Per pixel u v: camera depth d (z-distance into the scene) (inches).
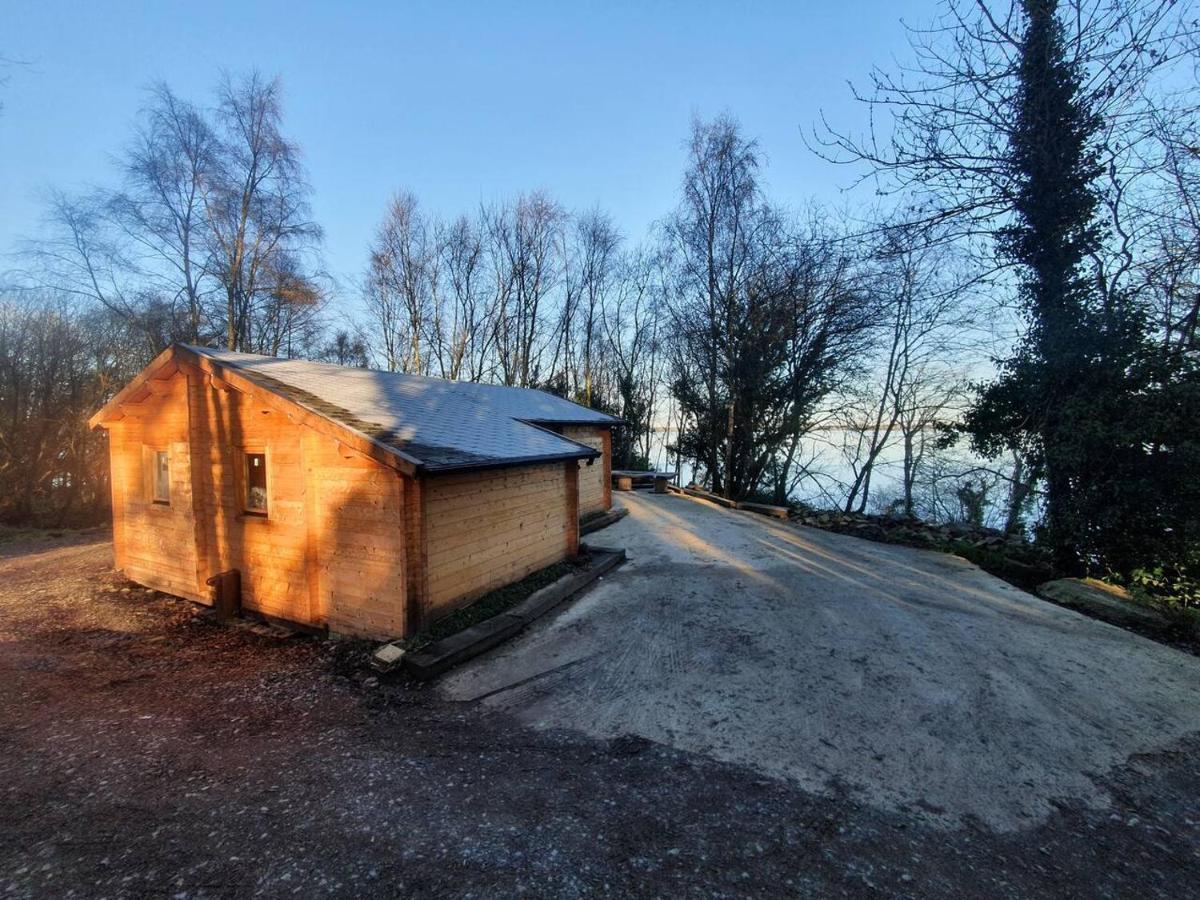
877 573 323.3
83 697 182.2
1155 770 135.9
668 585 293.6
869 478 717.9
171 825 114.0
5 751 146.6
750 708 166.9
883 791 126.4
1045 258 314.0
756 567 331.9
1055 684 180.4
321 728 159.2
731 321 703.1
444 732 155.9
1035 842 110.2
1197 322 272.2
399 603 210.7
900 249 307.6
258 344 786.8
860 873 100.3
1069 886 98.5
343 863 102.0
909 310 629.6
